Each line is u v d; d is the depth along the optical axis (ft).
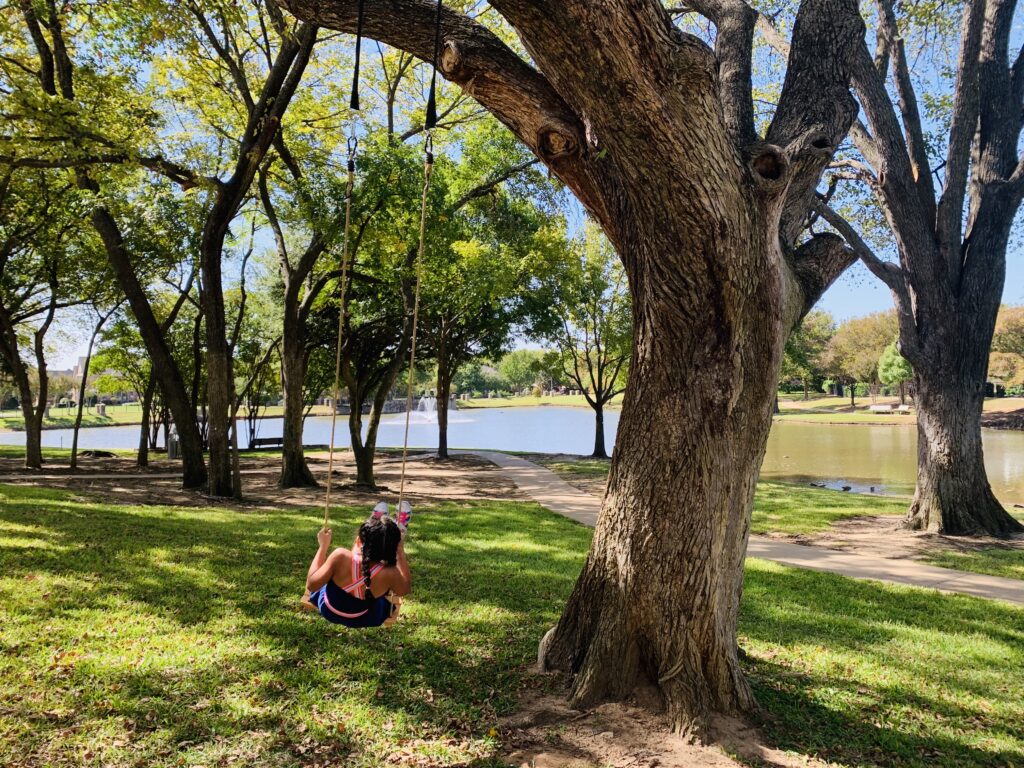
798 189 16.46
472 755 14.12
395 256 59.21
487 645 20.53
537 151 15.67
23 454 94.12
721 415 15.16
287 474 63.77
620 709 15.70
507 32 53.83
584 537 40.78
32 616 20.49
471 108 64.44
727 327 14.87
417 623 22.43
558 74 12.50
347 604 14.65
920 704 17.84
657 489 15.64
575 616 17.93
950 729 16.46
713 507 15.37
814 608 27.09
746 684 16.56
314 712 15.74
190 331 103.60
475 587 27.61
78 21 50.06
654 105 12.19
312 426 206.49
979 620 26.22
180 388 56.70
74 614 20.97
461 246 65.16
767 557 38.17
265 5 46.98
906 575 34.22
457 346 100.58
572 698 16.26
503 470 86.22
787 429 176.45
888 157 46.03
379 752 14.16
